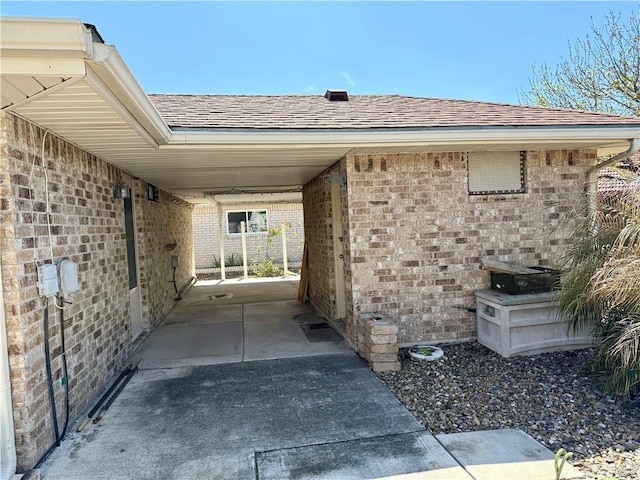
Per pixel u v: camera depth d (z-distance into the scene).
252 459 2.95
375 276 5.36
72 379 3.61
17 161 2.86
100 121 3.10
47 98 2.55
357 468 2.79
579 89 11.40
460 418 3.50
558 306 4.73
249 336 6.42
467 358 4.93
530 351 4.93
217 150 4.46
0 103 2.59
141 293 6.80
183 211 11.90
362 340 5.12
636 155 8.28
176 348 5.86
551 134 4.76
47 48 2.00
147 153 4.45
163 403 3.96
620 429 3.28
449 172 5.43
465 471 2.72
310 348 5.65
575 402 3.76
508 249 5.57
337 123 4.61
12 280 2.76
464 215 5.48
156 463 2.93
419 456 2.92
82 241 4.01
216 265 17.12
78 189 3.97
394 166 5.33
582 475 2.66
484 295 5.22
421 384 4.25
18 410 2.79
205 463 2.91
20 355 2.79
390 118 5.04
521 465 2.78
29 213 2.99
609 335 3.95
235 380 4.53
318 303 8.20
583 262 4.17
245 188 9.17
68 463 2.95
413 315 5.45
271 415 3.64
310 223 8.70
